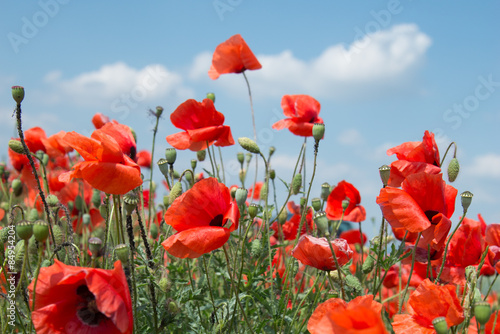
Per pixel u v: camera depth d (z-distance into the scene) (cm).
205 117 95
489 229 92
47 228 74
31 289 73
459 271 92
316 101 110
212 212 79
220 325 86
